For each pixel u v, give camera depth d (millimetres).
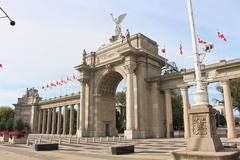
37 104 82188
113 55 46812
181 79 38031
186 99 36406
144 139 35219
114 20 51219
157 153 19156
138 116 39375
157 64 45375
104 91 50812
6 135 44375
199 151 10227
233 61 31000
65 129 68562
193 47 12367
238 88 45844
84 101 49781
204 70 33719
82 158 17234
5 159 17875
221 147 10727
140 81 40812
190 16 12805
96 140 37125
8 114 99875
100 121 48469
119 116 87250
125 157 17172
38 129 80312
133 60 40969
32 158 18094
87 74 50500
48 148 25562
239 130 60656
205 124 10734
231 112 30812
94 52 51344
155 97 40344
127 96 39625
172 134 38562
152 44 45844
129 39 41969
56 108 79812
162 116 40688
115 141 34469
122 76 46750
